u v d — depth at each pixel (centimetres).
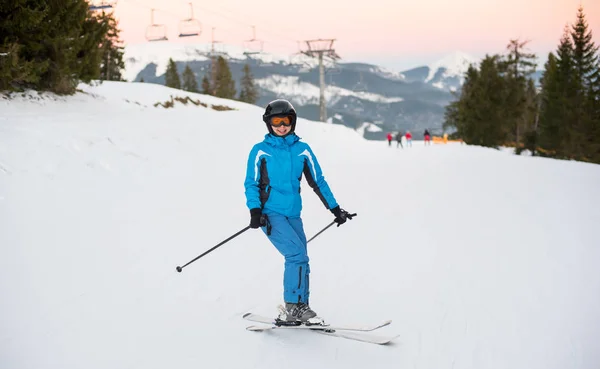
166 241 631
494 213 838
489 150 2866
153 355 341
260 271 534
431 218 802
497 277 504
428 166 1680
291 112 370
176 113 1734
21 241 562
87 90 1734
